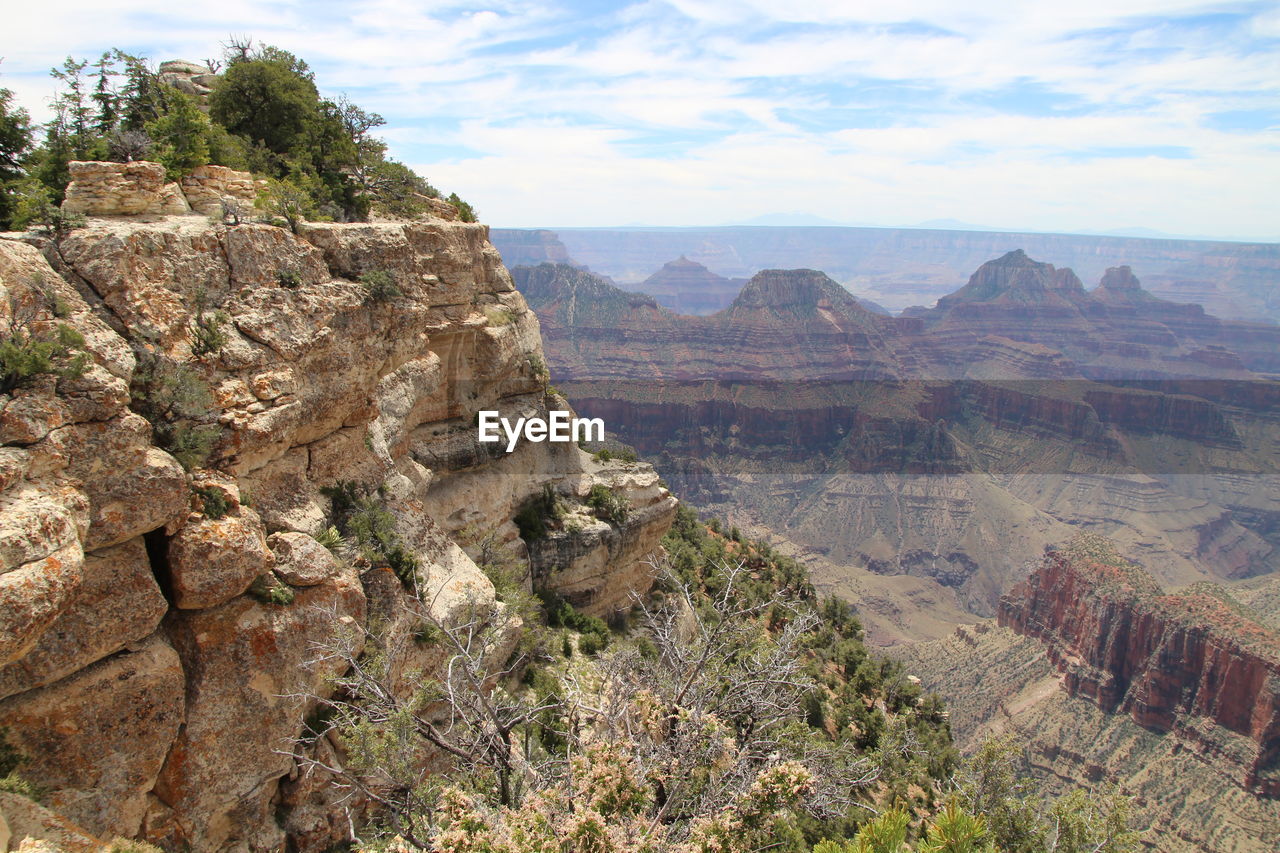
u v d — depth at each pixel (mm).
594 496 45625
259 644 19469
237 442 19828
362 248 26156
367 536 24391
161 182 21156
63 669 16109
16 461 14500
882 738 45406
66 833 14664
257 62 33438
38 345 15352
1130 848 25391
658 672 23672
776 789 15148
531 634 33250
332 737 21453
